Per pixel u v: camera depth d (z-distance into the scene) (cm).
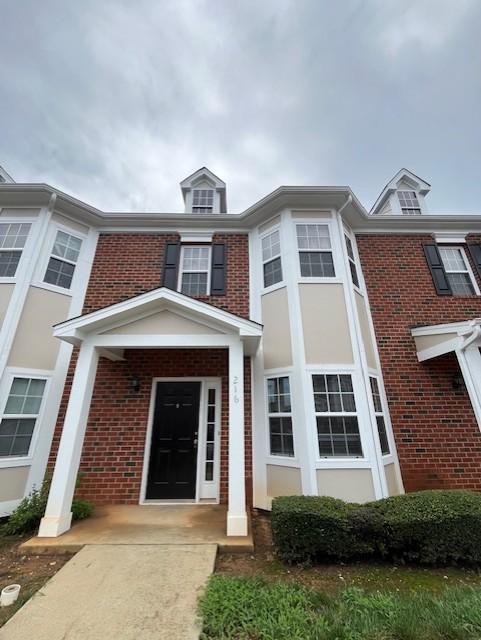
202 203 840
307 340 548
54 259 639
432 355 558
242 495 393
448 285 666
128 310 473
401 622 207
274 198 649
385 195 861
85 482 525
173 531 394
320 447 484
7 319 555
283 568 313
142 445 552
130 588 267
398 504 346
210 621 220
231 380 448
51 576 298
